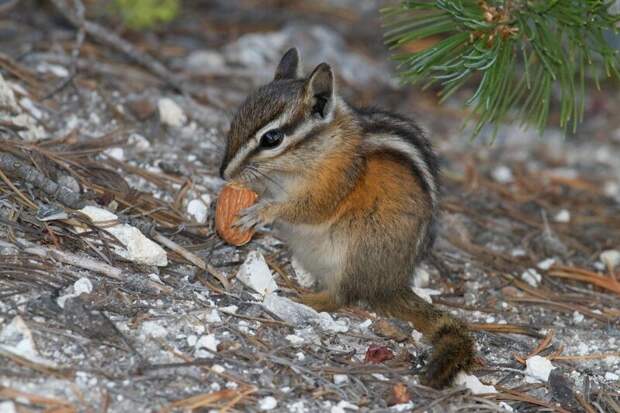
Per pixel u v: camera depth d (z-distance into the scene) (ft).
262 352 31.58
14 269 32.35
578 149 63.57
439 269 43.75
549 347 37.45
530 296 42.50
